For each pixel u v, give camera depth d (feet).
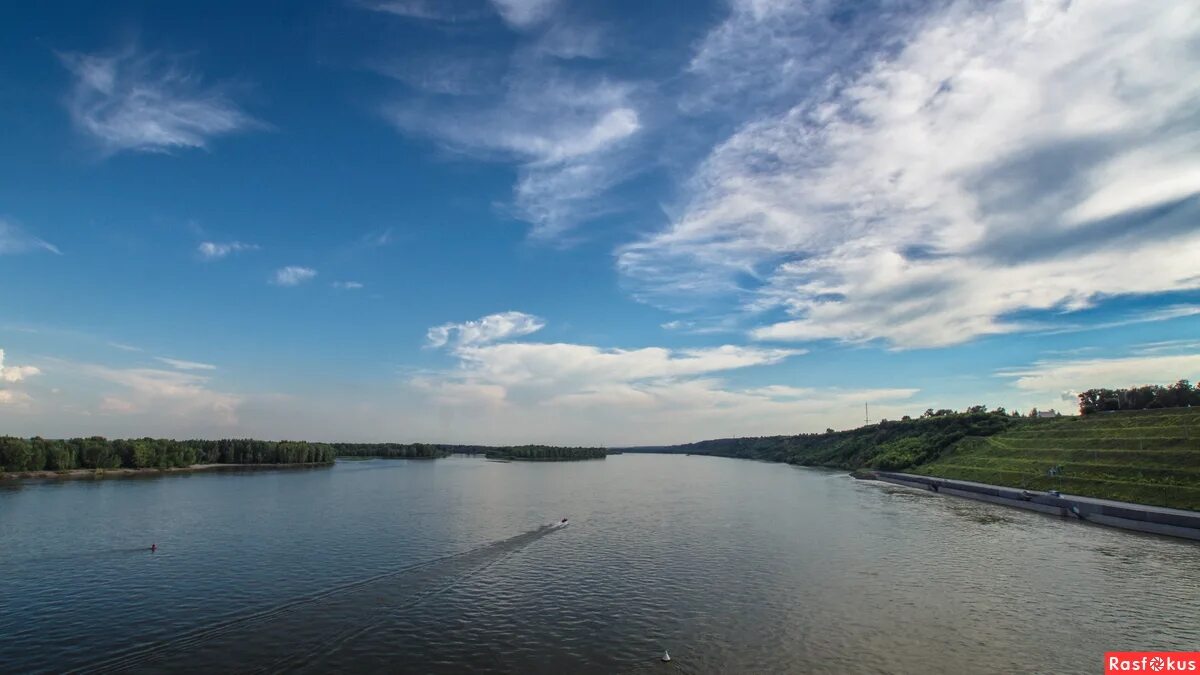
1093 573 212.23
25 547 248.52
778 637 150.10
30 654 137.39
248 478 628.28
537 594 185.47
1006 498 405.80
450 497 452.76
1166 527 284.00
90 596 179.93
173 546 251.60
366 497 447.42
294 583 194.90
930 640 148.66
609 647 143.43
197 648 140.87
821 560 232.32
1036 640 148.97
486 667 131.64
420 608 170.91
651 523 325.62
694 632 153.48
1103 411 595.88
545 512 369.30
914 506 401.90
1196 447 376.48
